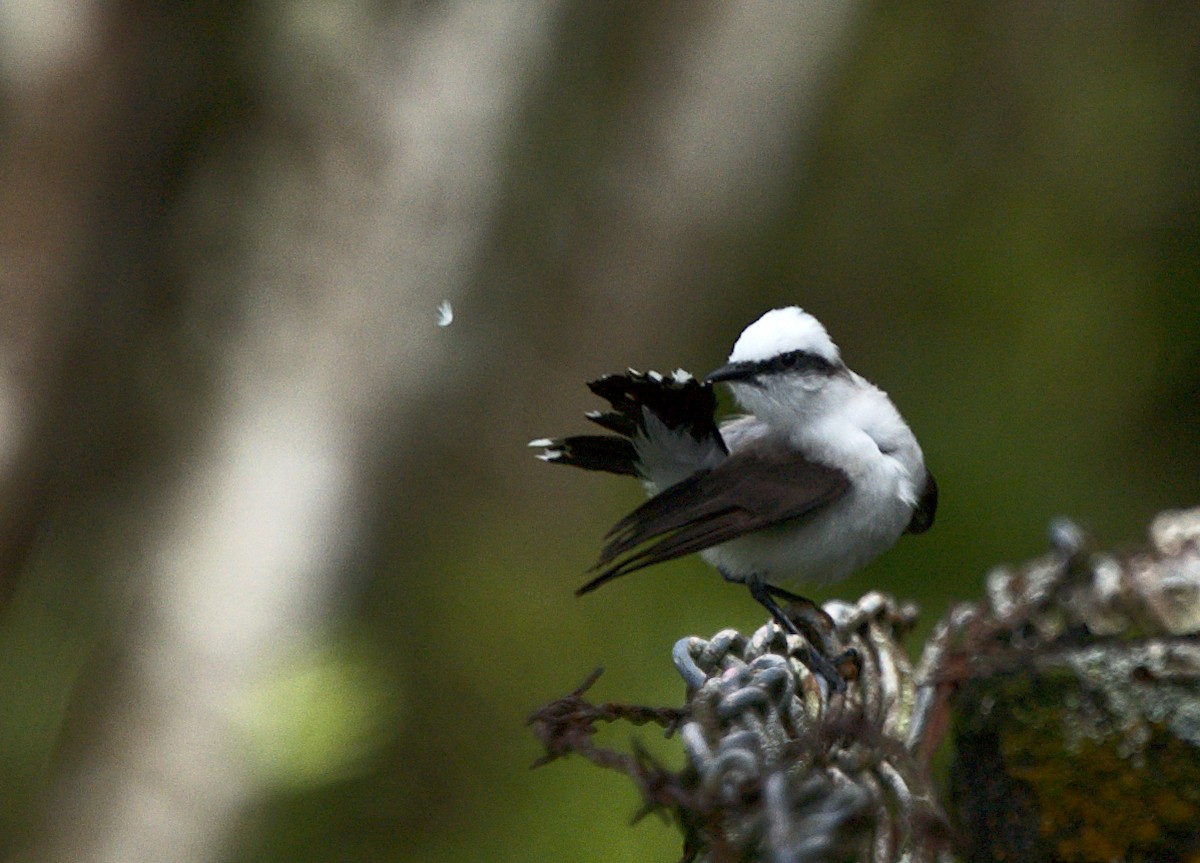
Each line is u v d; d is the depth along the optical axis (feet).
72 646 29.43
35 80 29.96
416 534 35.01
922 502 27.76
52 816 28.12
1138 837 16.34
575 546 37.65
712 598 35.50
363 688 29.01
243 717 28.02
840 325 46.88
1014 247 47.47
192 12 30.81
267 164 32.01
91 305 30.68
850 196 48.29
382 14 32.83
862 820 15.55
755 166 43.01
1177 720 16.52
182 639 29.55
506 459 37.73
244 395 31.65
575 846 30.99
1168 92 50.11
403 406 33.45
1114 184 48.78
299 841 30.01
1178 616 20.53
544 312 38.27
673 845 30.81
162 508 30.73
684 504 25.61
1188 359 44.88
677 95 40.45
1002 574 20.62
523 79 35.06
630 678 34.06
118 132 30.63
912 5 50.44
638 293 40.57
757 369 26.76
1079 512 41.11
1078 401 44.27
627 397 25.18
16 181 30.12
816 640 20.84
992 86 50.26
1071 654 17.31
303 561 31.24
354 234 32.48
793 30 42.06
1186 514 23.29
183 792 28.07
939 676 16.93
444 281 33.91
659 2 39.91
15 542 29.86
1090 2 51.83
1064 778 16.72
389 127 32.58
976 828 17.52
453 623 35.22
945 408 43.86
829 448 26.27
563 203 37.83
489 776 33.50
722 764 13.88
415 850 32.24
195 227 31.55
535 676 34.78
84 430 30.81
